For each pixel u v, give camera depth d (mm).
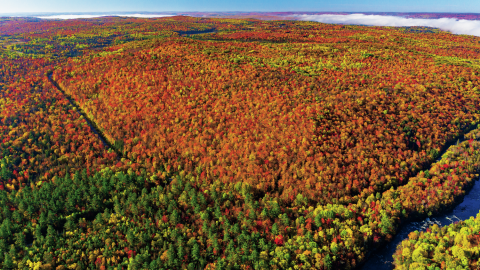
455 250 92312
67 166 146000
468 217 118312
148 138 169125
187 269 95375
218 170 140875
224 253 101062
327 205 119125
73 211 118375
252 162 142375
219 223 112438
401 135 163500
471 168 141125
